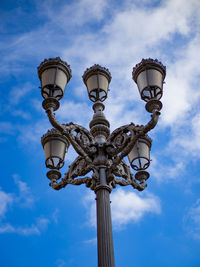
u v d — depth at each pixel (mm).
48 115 5121
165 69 5617
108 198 5000
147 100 5441
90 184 5531
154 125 4961
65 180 5863
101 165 5293
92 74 6289
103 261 4293
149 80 5352
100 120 6086
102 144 5422
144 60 5555
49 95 5320
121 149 5320
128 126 5414
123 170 5949
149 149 6613
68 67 5680
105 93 6246
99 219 4734
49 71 5488
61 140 6348
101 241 4488
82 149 5383
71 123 5465
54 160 6344
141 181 6258
